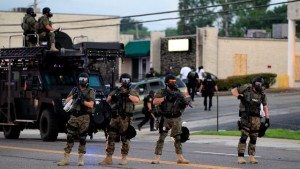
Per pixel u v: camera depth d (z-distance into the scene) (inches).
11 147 1565.0
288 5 3991.1
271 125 2262.6
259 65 4503.0
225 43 4372.5
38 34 1931.6
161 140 1156.5
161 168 1085.1
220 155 1365.7
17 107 1985.7
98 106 1312.7
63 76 1892.2
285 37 4869.6
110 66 1905.8
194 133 2135.8
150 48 4694.9
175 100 1126.4
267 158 1296.8
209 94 2864.2
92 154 1352.1
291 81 4035.4
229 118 2588.6
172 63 4527.6
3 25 4879.4
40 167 1107.9
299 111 2696.9
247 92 1154.0
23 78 1961.1
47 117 1835.6
